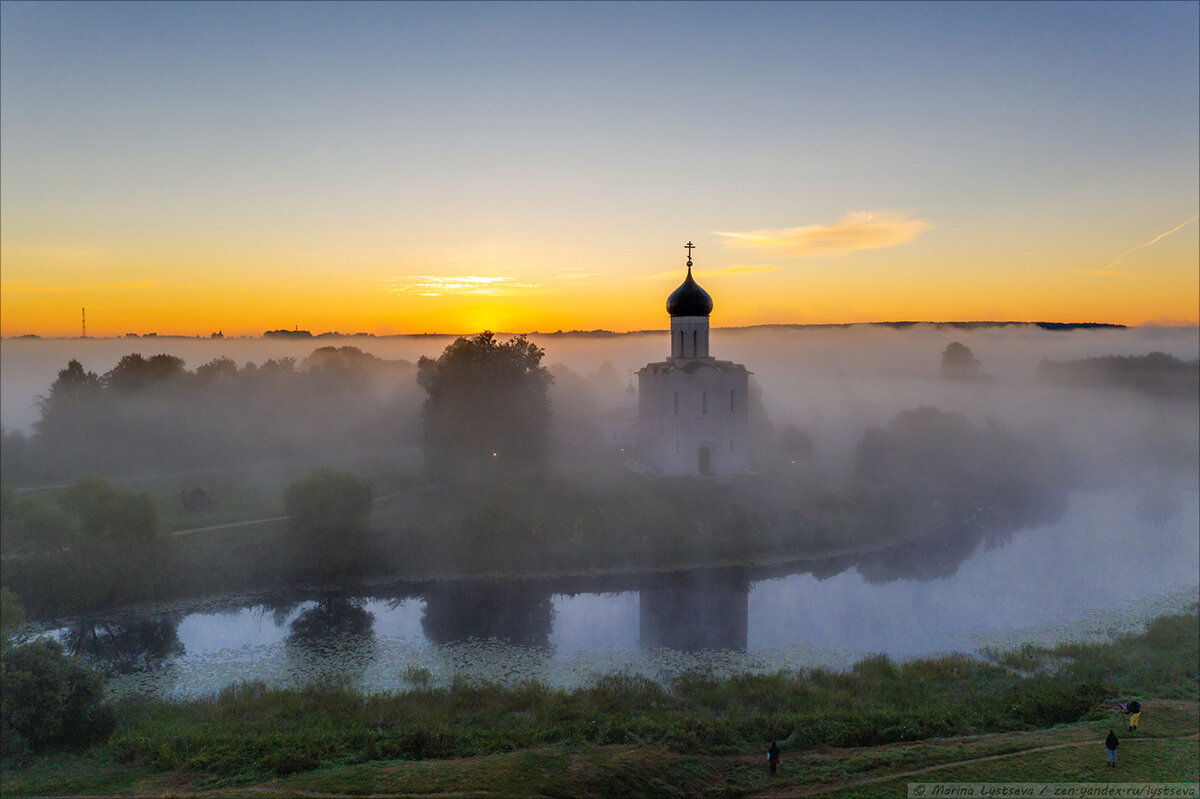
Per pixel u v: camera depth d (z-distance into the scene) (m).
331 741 37.47
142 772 34.78
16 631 59.69
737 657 54.91
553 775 33.38
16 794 32.47
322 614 65.69
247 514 85.38
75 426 112.12
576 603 68.69
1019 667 50.16
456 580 74.50
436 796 31.78
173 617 64.56
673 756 35.81
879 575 77.50
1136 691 44.34
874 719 40.34
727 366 100.00
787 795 33.22
